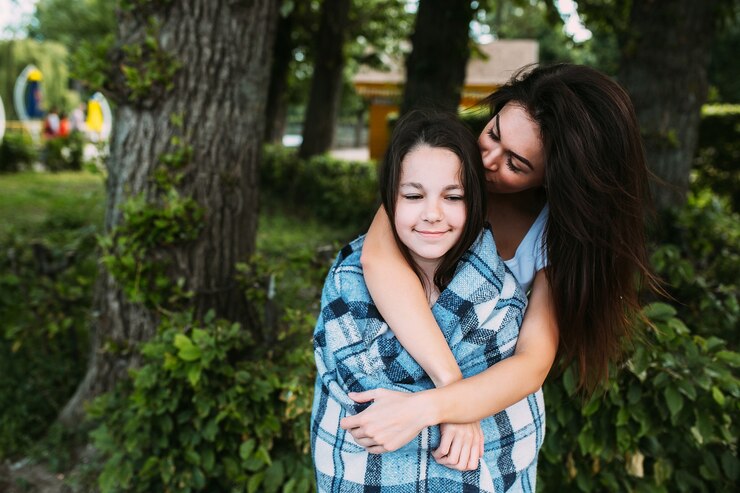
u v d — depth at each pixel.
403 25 13.04
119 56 2.60
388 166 1.12
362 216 8.39
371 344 1.12
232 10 2.67
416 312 1.09
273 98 12.22
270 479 2.15
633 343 1.70
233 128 2.75
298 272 3.01
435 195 1.06
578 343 1.29
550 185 1.15
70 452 2.82
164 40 2.60
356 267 1.18
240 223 2.84
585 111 1.12
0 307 3.61
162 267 2.64
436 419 1.00
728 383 1.79
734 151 7.72
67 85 24.58
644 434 1.92
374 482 1.11
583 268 1.20
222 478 2.33
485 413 1.05
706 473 1.96
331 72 11.10
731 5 4.67
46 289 3.45
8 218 8.03
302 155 11.28
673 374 1.82
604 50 20.92
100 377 2.92
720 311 2.55
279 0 2.91
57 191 10.76
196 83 2.65
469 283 1.12
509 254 1.34
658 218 1.45
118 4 2.62
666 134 4.21
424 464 1.11
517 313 1.16
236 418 2.19
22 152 13.50
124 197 2.71
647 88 4.29
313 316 2.33
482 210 1.11
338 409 1.15
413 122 1.11
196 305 2.74
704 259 3.54
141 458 2.29
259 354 2.47
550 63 1.25
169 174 2.64
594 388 1.44
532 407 1.23
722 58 18.73
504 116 1.18
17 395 3.11
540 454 2.09
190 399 2.26
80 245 4.00
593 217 1.15
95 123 16.81
